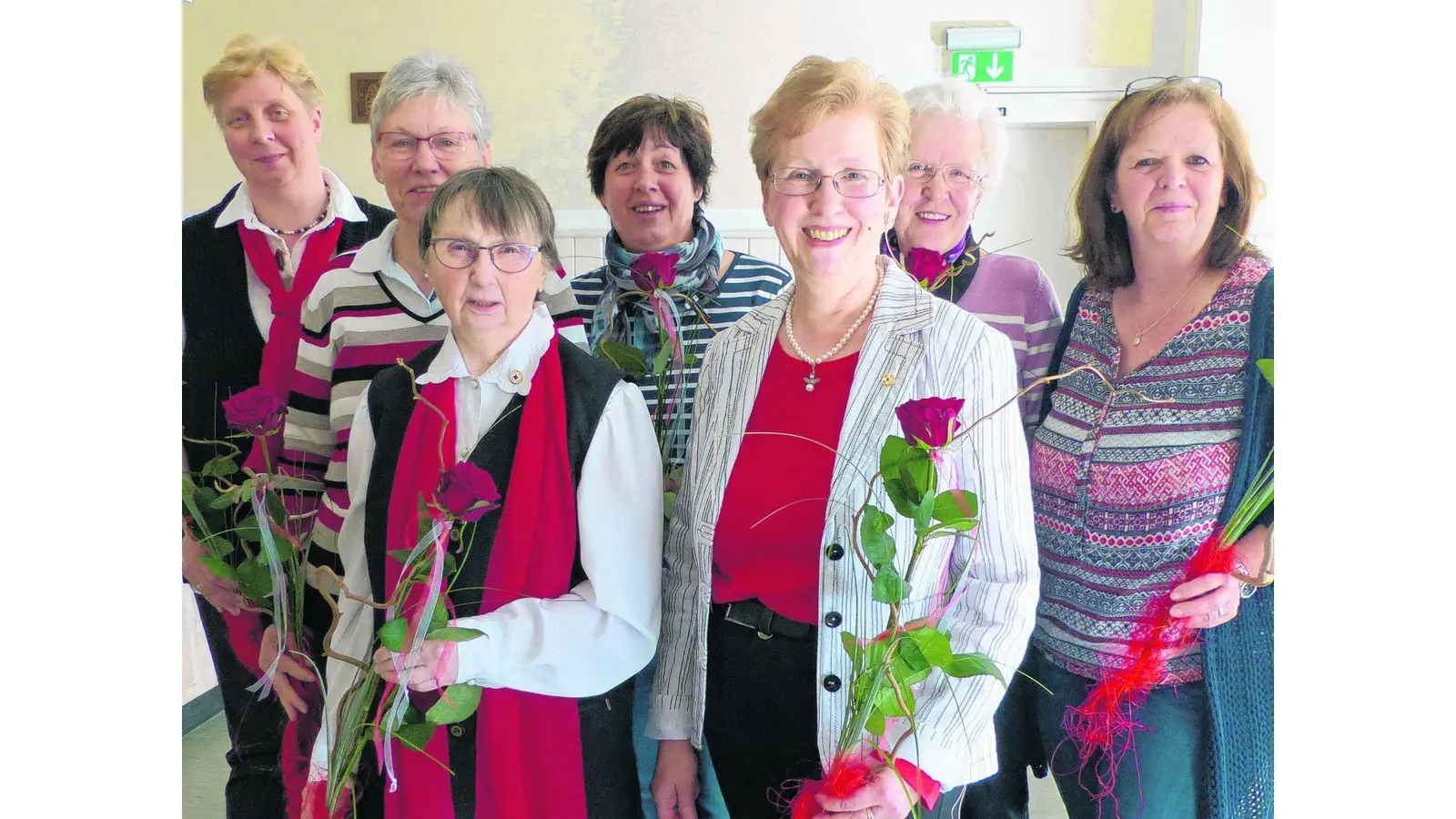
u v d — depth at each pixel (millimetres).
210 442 1903
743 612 1517
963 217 1882
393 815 1542
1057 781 1848
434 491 1500
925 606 1472
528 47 1991
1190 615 1754
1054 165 1919
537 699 1534
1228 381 1741
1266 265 1755
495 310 1502
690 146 1879
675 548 1606
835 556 1456
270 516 1773
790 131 1492
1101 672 1797
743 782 1543
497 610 1472
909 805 1435
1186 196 1769
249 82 1904
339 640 1598
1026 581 1476
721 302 1875
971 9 1940
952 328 1488
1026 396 1862
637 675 1729
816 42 1964
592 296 1927
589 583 1518
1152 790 1786
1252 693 1795
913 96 1883
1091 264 1826
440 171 1832
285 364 1895
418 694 1548
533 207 1511
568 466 1495
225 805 1904
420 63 1836
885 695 1396
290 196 1917
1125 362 1791
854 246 1499
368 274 1850
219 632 1898
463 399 1539
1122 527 1771
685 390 1789
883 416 1464
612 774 1563
